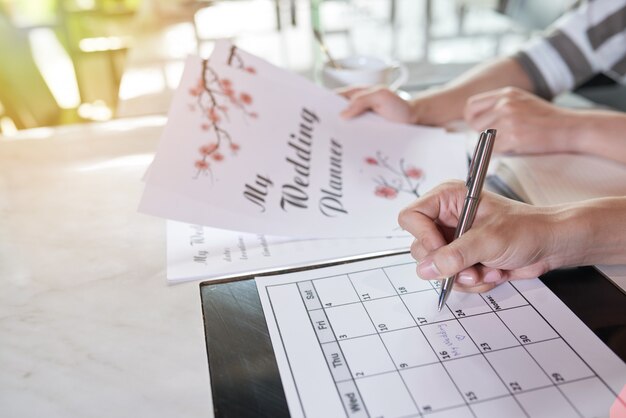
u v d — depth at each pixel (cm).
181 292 45
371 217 54
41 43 149
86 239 53
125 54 141
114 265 49
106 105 151
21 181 65
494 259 41
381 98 71
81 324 42
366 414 33
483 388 35
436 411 33
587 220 43
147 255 50
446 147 67
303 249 50
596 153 66
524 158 66
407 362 37
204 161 55
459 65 107
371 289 44
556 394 34
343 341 39
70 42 150
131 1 142
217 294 44
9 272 49
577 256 44
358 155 64
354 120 70
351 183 59
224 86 64
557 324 40
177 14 139
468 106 73
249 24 133
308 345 38
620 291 43
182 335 40
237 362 37
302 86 70
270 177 56
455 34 128
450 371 36
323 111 69
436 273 40
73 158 70
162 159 53
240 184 54
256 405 34
